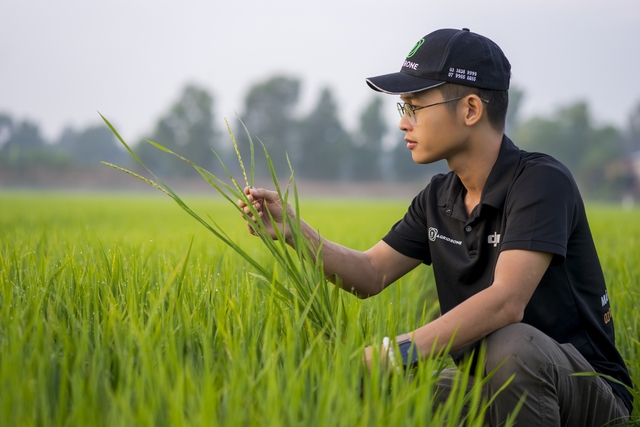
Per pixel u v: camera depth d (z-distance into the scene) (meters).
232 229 10.27
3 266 3.15
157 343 2.28
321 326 2.50
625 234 10.08
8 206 19.44
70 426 1.83
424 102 2.63
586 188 84.56
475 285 2.71
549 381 2.39
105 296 2.72
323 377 2.05
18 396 1.87
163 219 14.32
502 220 2.57
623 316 3.88
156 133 92.56
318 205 34.25
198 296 2.95
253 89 93.88
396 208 30.53
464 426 2.62
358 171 94.19
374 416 2.00
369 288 3.00
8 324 2.40
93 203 27.61
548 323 2.60
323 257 2.89
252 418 1.87
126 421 1.79
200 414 1.77
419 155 2.70
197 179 91.56
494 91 2.63
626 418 2.69
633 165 84.00
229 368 2.15
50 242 4.95
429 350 2.28
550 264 2.50
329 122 92.44
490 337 2.45
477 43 2.62
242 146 93.81
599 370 2.63
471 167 2.68
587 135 93.31
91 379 2.01
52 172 86.81
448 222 2.81
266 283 2.76
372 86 2.67
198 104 92.38
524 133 95.88
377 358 2.13
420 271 5.99
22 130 129.88
